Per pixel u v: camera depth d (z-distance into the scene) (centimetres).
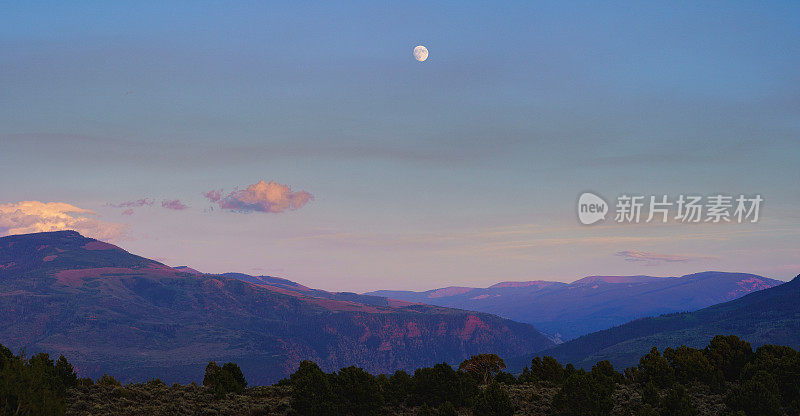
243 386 6638
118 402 5431
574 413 5822
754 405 5612
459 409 6050
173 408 5400
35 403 3500
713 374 7044
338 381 5738
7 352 5141
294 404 5594
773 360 6694
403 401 6325
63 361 5781
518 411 6028
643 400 6019
